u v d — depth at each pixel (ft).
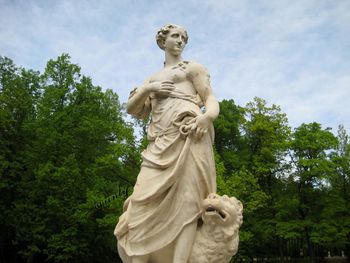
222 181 63.72
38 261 89.81
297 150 87.71
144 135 71.72
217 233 13.57
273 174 90.43
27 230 76.43
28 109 88.94
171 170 14.03
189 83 15.69
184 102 15.05
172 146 14.32
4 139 83.15
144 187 14.07
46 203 74.90
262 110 92.38
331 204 82.94
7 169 81.51
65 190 74.59
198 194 13.92
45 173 73.87
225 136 100.07
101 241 79.41
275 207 83.05
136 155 67.31
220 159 79.41
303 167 86.17
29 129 83.10
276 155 89.51
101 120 82.02
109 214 65.77
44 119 82.38
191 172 13.97
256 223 81.10
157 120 15.05
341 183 94.38
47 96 84.28
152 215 13.64
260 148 91.91
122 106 103.65
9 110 86.84
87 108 84.48
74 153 79.36
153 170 14.26
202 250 13.57
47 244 76.33
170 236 13.50
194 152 14.20
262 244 86.48
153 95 15.58
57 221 76.07
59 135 78.79
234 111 105.60
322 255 107.04
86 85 87.35
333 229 77.05
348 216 84.28
